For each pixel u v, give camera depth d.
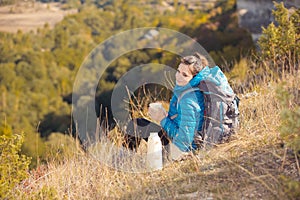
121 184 3.54
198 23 29.02
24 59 31.52
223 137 3.75
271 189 2.78
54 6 37.25
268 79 5.24
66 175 3.93
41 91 28.52
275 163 3.10
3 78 29.42
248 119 4.22
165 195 3.12
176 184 3.24
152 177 3.54
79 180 3.81
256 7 12.08
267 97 4.51
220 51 21.48
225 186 2.97
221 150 3.61
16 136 3.68
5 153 3.57
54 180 3.84
